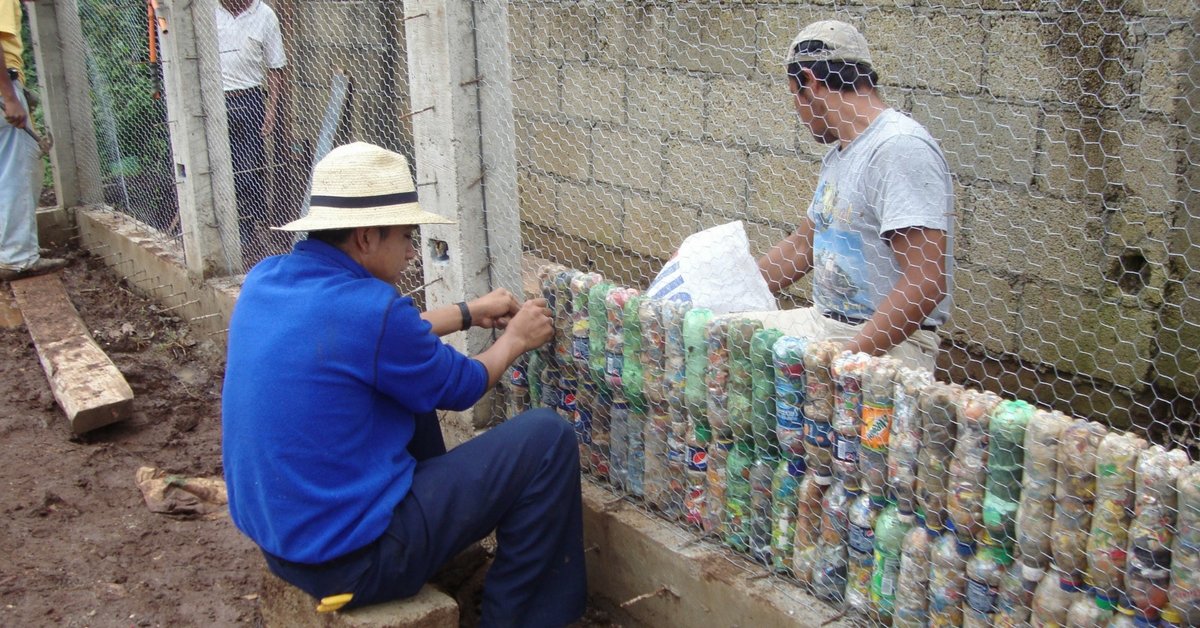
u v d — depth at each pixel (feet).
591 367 10.53
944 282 9.29
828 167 10.14
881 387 8.09
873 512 8.36
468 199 11.37
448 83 10.96
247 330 9.05
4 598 11.09
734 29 14.30
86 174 23.82
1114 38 10.74
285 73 19.47
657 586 9.98
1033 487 7.25
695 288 10.46
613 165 16.48
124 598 11.18
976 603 7.72
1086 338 11.58
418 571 9.02
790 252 11.38
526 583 9.59
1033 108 11.53
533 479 9.37
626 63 15.87
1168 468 6.66
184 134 17.66
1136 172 10.84
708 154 15.07
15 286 20.67
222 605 11.10
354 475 8.86
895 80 12.84
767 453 9.20
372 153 9.17
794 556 9.04
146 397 16.34
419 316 9.11
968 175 12.34
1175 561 6.68
